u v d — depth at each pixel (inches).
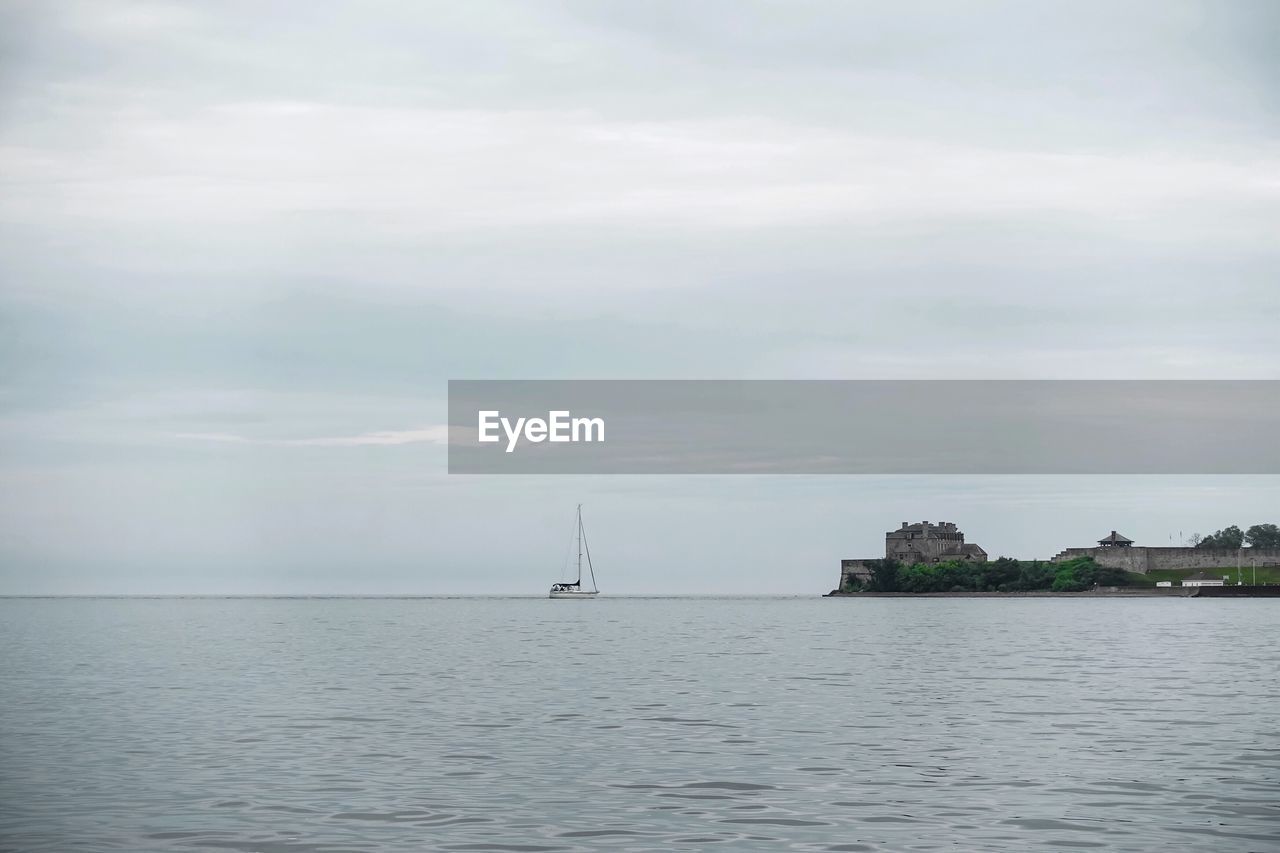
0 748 1386.6
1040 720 1637.6
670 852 880.3
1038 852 880.9
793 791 1112.2
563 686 2149.4
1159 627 4931.1
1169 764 1263.5
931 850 887.1
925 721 1625.2
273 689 2100.1
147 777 1187.9
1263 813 1016.9
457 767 1242.6
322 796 1089.4
